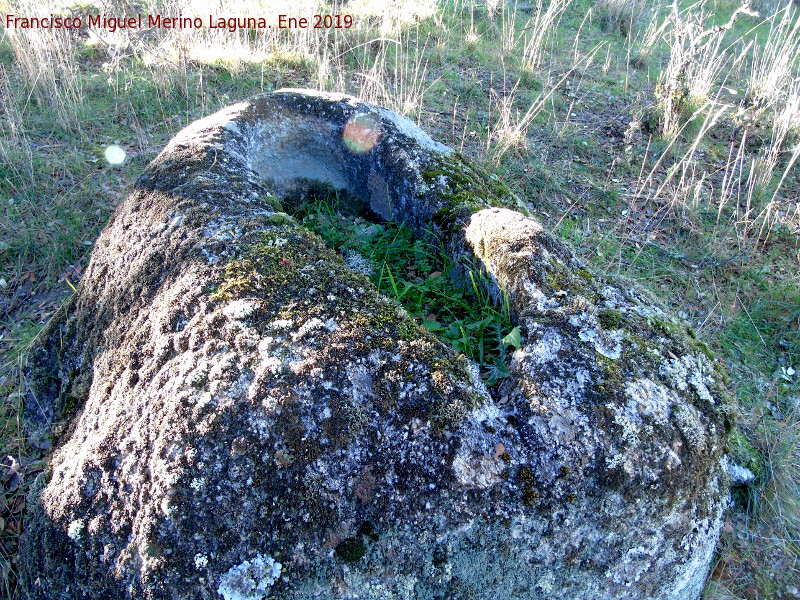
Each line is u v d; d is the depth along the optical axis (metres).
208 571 1.66
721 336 3.44
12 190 3.98
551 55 6.45
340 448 1.68
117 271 2.46
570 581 1.77
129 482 1.79
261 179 2.99
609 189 4.49
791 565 2.43
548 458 1.69
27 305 3.35
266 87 5.29
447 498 1.66
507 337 1.98
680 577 1.89
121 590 1.72
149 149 4.45
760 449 2.77
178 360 1.93
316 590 1.66
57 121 4.54
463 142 4.75
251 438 1.70
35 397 2.65
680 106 5.13
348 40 6.08
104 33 5.75
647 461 1.73
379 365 1.80
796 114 5.13
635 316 2.10
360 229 3.17
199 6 6.05
